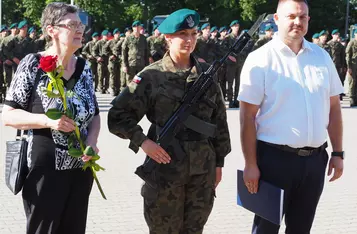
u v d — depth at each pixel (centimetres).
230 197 614
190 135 336
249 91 354
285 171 356
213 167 346
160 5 3956
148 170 338
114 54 1689
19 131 336
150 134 346
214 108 341
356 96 1541
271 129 356
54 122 299
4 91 1433
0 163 734
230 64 1415
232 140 956
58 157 317
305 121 351
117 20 3619
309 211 368
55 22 312
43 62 296
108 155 810
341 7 4416
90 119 329
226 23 3884
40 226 321
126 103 336
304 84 352
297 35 348
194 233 347
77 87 324
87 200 337
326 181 685
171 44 336
